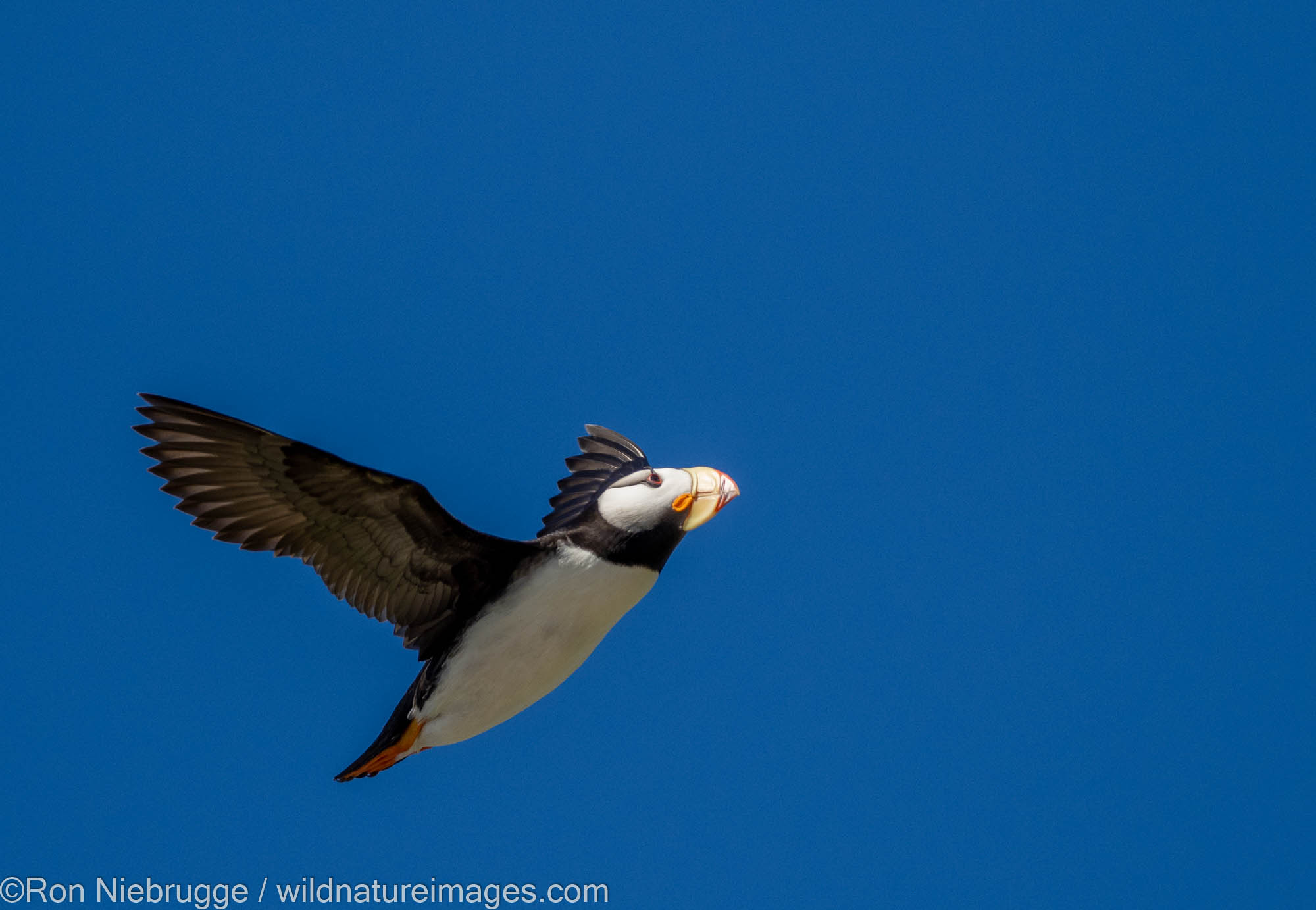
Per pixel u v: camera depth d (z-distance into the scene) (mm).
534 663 11953
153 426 10664
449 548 11680
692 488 12352
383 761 12266
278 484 10977
